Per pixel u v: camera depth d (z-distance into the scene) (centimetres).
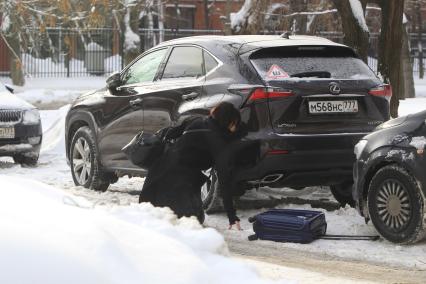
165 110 2756
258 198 2986
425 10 14475
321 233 2367
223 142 2172
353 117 2542
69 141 3394
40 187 1530
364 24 3866
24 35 6919
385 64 3922
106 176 3197
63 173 3891
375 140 2298
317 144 2469
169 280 1190
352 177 2567
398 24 3903
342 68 2602
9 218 1229
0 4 6056
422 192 2139
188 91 2675
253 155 2455
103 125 3109
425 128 2183
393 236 2217
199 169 2194
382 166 2300
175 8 14212
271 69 2505
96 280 1120
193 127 2177
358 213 2534
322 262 2064
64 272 1112
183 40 2848
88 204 1545
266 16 6994
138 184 3556
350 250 2180
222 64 2602
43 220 1241
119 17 8031
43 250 1136
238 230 2439
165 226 1430
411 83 9981
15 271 1093
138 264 1200
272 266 1955
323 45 2597
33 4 6053
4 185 1443
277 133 2441
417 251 2153
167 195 2162
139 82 2991
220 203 2642
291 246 2248
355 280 1850
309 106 2477
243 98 2469
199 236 1415
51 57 11831
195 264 1241
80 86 11031
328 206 2870
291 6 7106
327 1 7631
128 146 2208
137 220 1481
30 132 4122
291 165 2453
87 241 1186
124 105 2977
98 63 12050
